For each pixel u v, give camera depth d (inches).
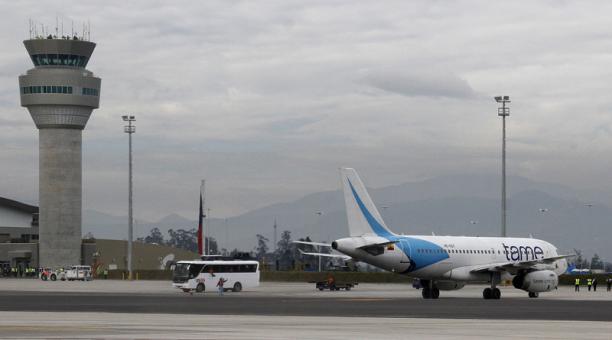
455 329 2391.7
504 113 6948.8
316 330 2330.2
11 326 2439.7
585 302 4207.7
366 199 4817.9
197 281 5472.4
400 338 2117.4
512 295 5438.0
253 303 3887.8
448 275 4881.9
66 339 2053.4
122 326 2443.4
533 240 5319.9
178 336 2130.9
